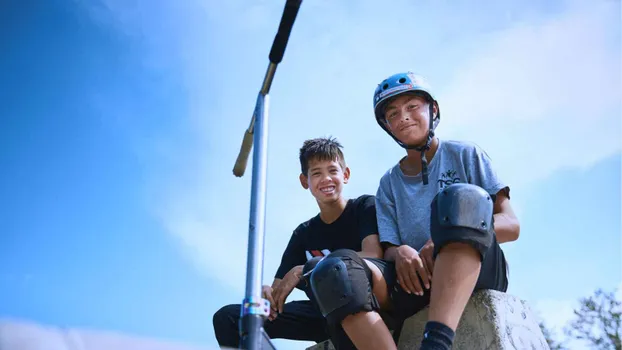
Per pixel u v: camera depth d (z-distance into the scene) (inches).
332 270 81.0
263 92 76.1
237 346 106.0
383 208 111.1
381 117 115.6
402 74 112.0
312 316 109.0
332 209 123.4
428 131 109.4
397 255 93.2
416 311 95.2
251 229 68.4
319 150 124.6
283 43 72.5
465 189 81.7
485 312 88.9
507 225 94.5
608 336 335.9
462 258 79.6
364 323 80.7
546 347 91.7
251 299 64.6
